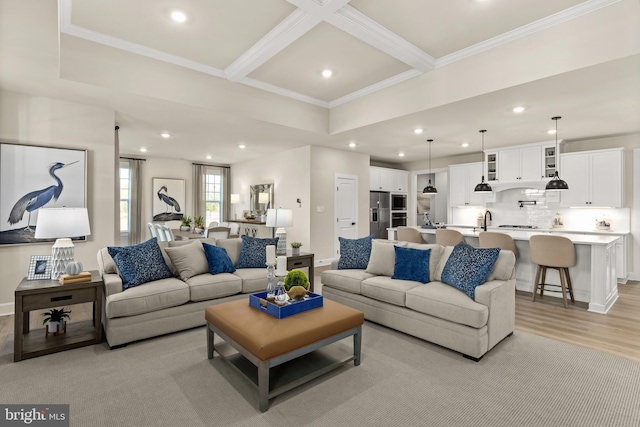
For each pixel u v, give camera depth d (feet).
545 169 20.18
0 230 11.69
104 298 9.80
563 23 9.93
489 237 14.83
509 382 7.46
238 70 13.07
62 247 9.27
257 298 8.57
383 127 16.83
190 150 24.12
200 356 8.68
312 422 6.10
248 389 7.16
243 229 26.27
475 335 8.38
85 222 9.42
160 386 7.25
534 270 14.96
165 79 12.66
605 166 18.22
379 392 7.07
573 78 10.43
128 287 9.75
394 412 6.38
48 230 8.73
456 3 9.25
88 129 13.30
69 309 12.37
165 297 9.73
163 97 12.63
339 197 23.48
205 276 11.28
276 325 7.35
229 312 8.25
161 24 10.37
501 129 17.25
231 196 29.01
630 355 8.79
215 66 13.48
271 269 9.05
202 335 10.09
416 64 12.44
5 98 11.75
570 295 13.78
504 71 11.26
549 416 6.24
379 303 10.85
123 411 6.36
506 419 6.16
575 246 13.67
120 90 11.75
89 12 9.72
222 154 25.84
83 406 6.51
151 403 6.63
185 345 9.35
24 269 12.13
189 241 12.55
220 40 11.37
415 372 7.92
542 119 15.29
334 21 9.64
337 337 7.74
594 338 9.92
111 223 13.82
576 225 20.12
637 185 17.95
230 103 14.46
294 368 7.86
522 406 6.56
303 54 12.31
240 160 29.14
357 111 16.76
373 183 26.68
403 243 12.52
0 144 11.62
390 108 15.12
